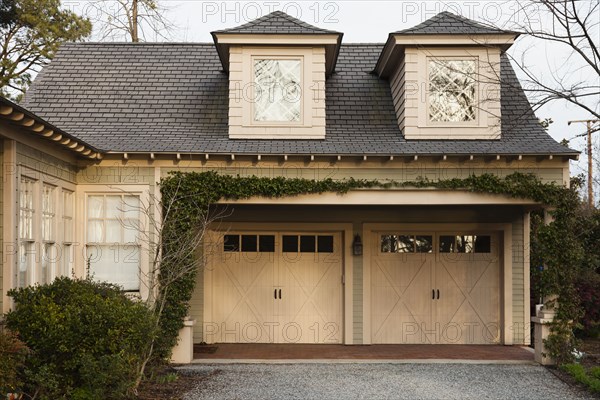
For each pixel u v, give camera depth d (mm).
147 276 9508
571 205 9625
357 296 11672
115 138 10266
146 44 12930
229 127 10500
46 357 6758
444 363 9820
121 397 7246
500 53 10914
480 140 10516
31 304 6891
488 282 11898
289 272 11875
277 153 9562
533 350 11016
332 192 9805
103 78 11977
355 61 12812
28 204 7762
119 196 9891
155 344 9188
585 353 10336
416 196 9844
